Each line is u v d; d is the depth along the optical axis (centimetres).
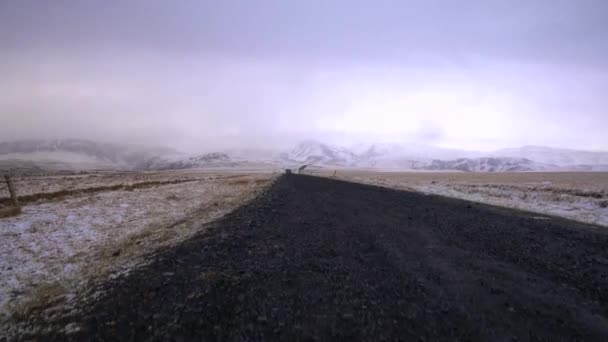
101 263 1018
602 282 820
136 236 1373
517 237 1276
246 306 689
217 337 578
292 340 566
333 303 698
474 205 2273
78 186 3075
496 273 875
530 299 716
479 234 1323
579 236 1312
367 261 976
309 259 995
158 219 1738
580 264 959
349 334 580
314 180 4931
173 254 1065
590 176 5775
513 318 632
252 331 595
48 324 650
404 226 1479
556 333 581
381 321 622
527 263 961
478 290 762
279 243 1184
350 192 3062
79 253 1144
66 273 941
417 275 858
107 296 763
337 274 868
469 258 1004
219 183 4266
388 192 3156
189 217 1772
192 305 698
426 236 1286
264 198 2498
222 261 984
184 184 3919
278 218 1670
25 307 732
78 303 736
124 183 3612
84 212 1792
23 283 872
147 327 616
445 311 659
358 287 782
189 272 895
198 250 1105
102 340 581
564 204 2253
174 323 627
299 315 649
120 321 645
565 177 5444
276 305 692
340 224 1523
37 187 2927
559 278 845
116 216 1764
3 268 970
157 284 818
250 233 1341
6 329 639
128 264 987
